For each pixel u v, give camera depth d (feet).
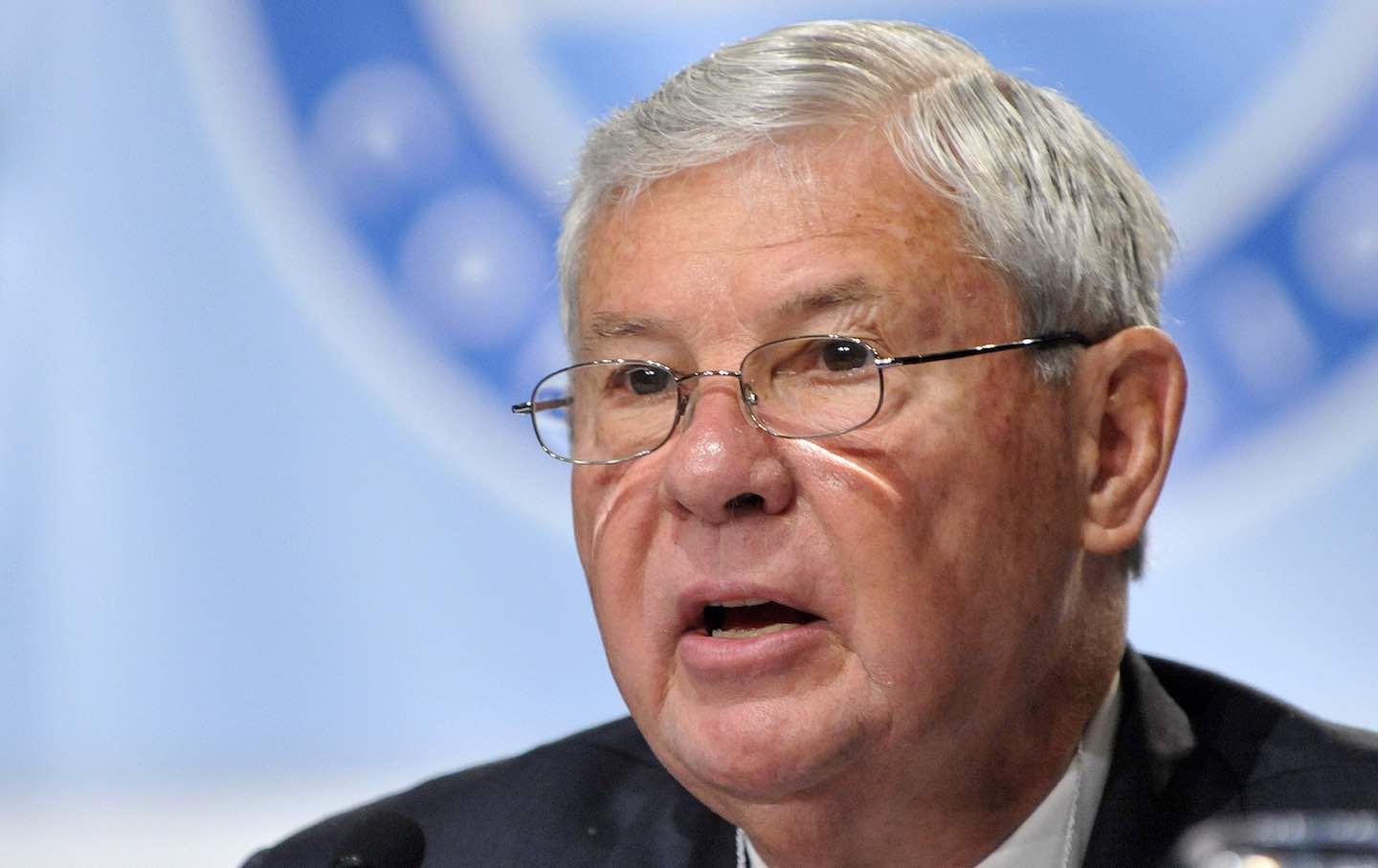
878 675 16.94
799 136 17.65
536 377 35.24
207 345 35.45
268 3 35.47
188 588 35.32
